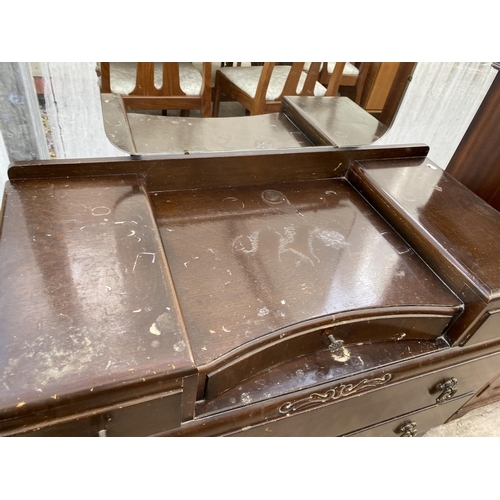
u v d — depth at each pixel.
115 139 0.71
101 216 0.60
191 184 0.77
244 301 0.58
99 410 0.42
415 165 0.93
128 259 0.54
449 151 1.12
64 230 0.56
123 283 0.50
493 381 0.99
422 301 0.65
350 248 0.72
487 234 0.75
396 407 0.79
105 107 0.69
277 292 0.60
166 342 0.45
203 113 0.77
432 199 0.82
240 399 0.56
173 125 0.75
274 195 0.82
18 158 0.69
